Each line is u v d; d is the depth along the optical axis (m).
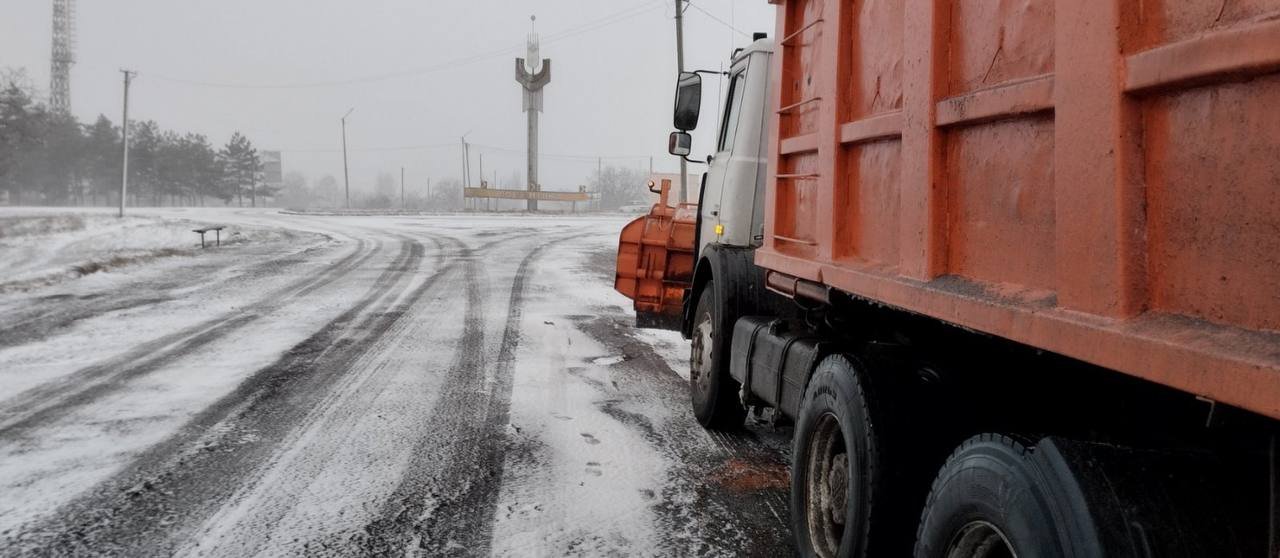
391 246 25.36
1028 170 2.09
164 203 111.44
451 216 54.09
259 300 12.53
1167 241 1.59
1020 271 2.12
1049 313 1.91
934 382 3.05
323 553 3.67
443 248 24.53
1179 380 1.49
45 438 5.38
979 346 2.76
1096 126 1.76
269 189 113.88
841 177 3.44
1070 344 1.81
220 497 4.34
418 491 4.46
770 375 4.46
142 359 8.01
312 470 4.79
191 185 103.88
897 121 2.83
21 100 56.41
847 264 3.32
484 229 36.44
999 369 2.74
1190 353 1.46
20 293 12.96
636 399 6.62
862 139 3.16
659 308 8.96
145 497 4.34
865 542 2.96
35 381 7.04
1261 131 1.38
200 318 10.69
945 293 2.40
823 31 3.72
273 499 4.32
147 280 15.16
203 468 4.81
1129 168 1.67
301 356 8.23
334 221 44.03
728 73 6.41
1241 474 1.80
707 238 6.48
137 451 5.12
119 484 4.53
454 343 9.06
